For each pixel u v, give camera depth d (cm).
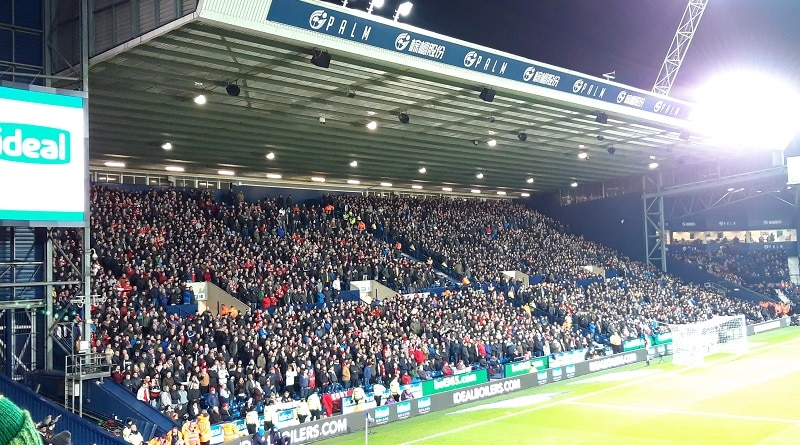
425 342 3384
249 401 2525
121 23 2177
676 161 5347
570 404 3012
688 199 5912
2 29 2283
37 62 2345
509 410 2944
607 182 6150
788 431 2378
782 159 4997
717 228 6594
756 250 6588
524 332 3897
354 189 5394
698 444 2266
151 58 2359
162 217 3697
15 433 197
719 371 3697
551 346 3856
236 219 4044
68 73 2305
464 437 2488
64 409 2061
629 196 6019
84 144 2150
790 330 5438
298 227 4372
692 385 3334
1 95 1991
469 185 5691
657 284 5650
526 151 4391
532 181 5688
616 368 4019
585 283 5347
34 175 2038
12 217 1983
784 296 6109
